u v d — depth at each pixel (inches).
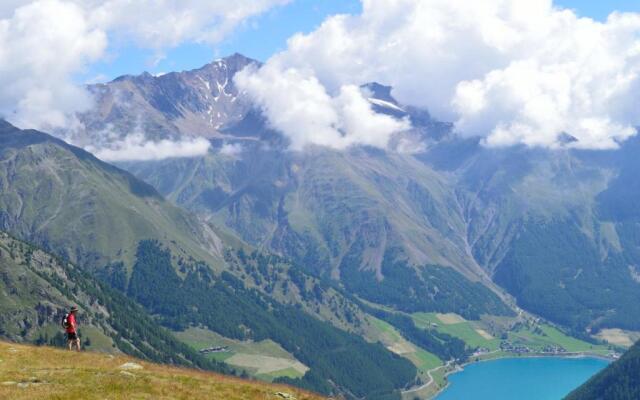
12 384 2447.1
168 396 2549.2
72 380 2583.7
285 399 2881.4
